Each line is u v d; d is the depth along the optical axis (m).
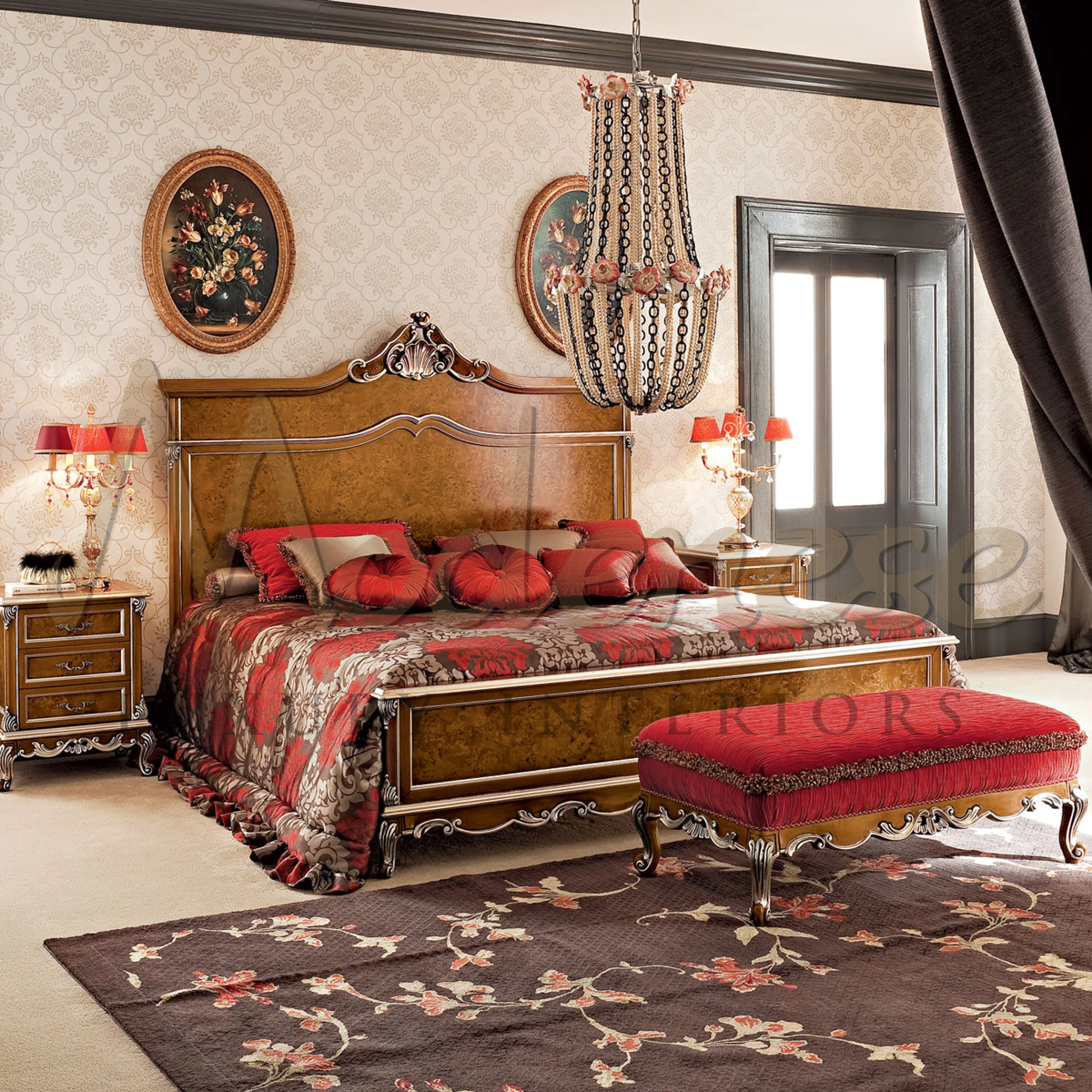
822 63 6.63
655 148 3.76
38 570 4.80
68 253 5.18
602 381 3.85
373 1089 2.33
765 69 6.54
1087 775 4.50
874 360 7.34
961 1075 2.35
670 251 3.82
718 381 6.62
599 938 3.16
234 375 5.52
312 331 5.67
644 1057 2.46
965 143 0.78
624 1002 2.74
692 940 3.13
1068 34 0.81
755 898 3.20
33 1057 2.50
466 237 5.98
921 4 0.79
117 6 5.17
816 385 7.17
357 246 5.74
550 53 6.06
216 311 5.44
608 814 4.11
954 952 3.03
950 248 7.19
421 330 5.73
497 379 5.93
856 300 7.26
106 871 3.73
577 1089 2.32
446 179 5.91
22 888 3.58
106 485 5.23
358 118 5.70
